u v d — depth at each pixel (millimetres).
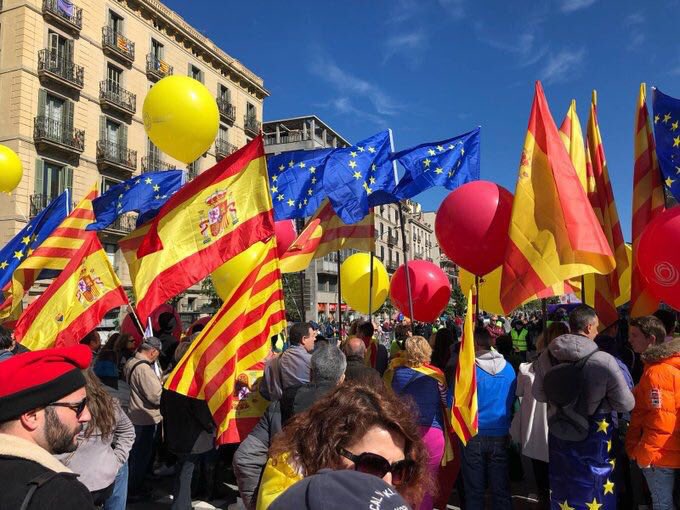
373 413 1486
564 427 3453
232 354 3990
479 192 4828
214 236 4617
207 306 31500
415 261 7188
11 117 23469
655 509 3514
